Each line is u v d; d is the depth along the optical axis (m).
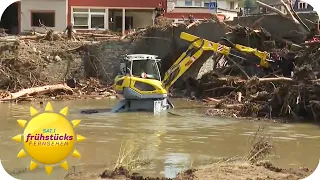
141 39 68.69
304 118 38.88
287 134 32.53
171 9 104.94
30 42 66.62
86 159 23.94
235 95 49.00
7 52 61.91
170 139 30.11
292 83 40.28
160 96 43.72
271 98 41.31
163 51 67.94
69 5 82.44
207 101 51.12
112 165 22.70
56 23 81.31
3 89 57.31
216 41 61.97
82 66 66.06
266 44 55.81
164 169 22.17
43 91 54.53
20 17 80.50
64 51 65.75
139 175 20.62
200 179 19.73
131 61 44.94
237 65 53.81
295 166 23.19
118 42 67.94
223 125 36.09
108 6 83.81
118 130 33.22
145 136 31.05
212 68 60.03
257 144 26.06
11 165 22.48
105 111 43.81
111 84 65.00
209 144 28.64
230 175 20.47
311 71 40.12
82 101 52.06
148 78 45.19
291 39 55.59
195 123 36.97
